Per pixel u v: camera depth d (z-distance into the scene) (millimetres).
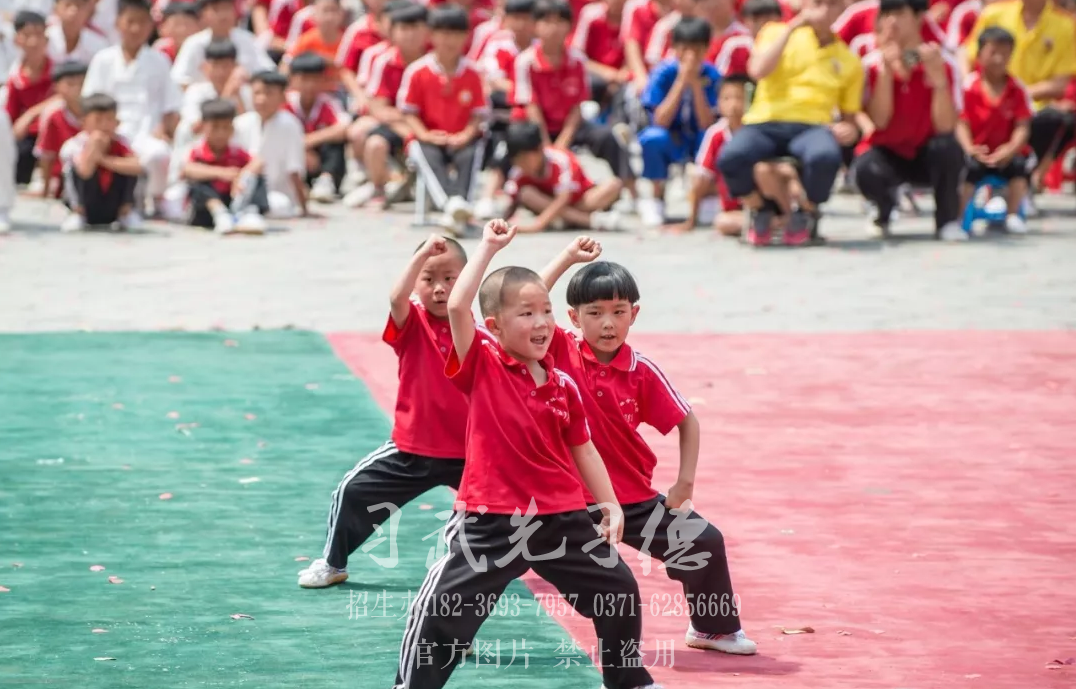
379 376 25734
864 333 29531
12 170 39875
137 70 44500
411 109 41969
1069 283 34656
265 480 20094
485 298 12914
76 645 14422
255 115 43188
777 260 37344
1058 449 22172
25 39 45531
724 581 14305
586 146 43969
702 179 41312
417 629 12633
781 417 23703
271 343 27953
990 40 40375
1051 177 49781
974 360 27562
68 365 26125
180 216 42906
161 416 23141
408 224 42344
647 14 47438
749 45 43125
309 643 14594
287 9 57156
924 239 40656
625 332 14078
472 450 12859
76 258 36281
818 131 38469
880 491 20016
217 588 16156
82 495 19359
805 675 13844
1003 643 14727
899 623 15273
